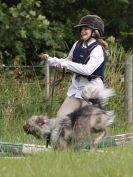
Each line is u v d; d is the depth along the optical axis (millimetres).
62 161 8961
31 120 10680
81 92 11125
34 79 16094
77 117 10648
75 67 10969
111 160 8953
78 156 9438
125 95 15898
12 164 8875
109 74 16188
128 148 10852
